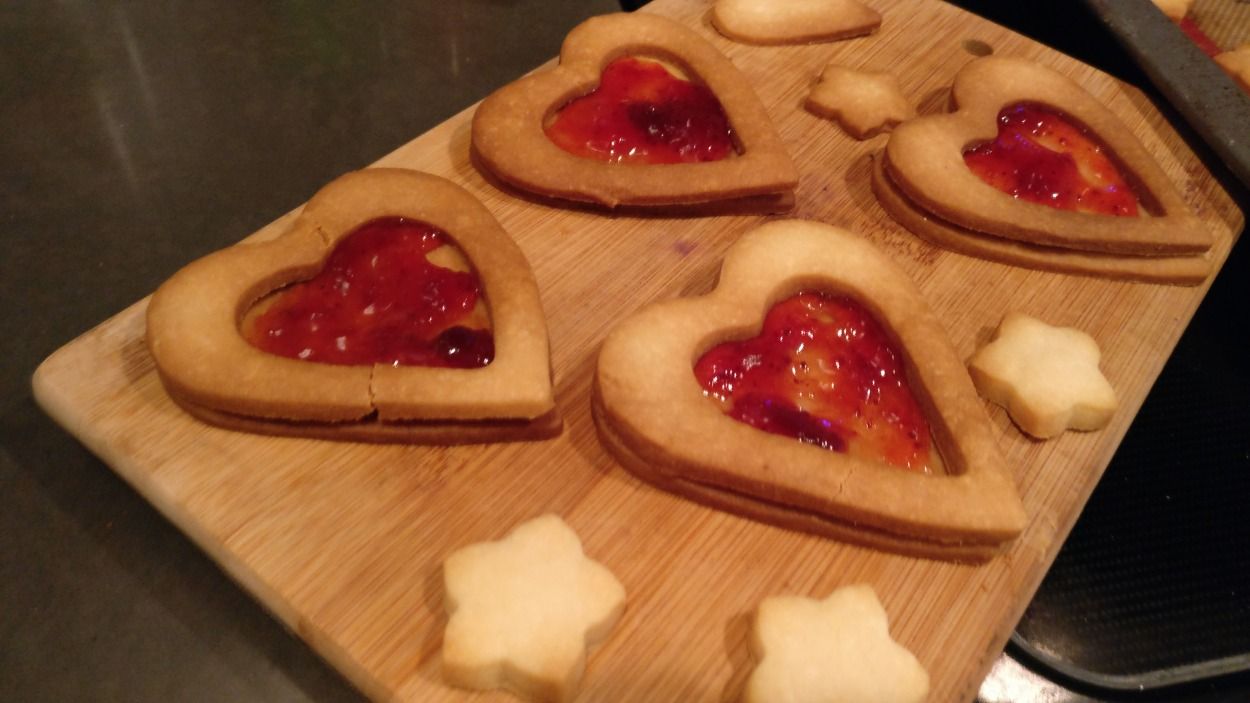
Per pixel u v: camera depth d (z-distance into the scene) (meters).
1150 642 0.20
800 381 0.20
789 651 0.16
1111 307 0.24
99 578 0.19
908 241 0.24
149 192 0.26
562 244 0.23
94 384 0.19
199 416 0.19
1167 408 0.25
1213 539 0.22
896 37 0.30
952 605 0.18
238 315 0.19
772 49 0.29
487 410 0.18
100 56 0.29
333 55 0.30
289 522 0.18
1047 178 0.25
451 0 0.33
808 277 0.21
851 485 0.18
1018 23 0.33
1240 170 0.25
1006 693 0.19
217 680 0.18
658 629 0.17
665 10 0.30
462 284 0.21
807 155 0.26
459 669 0.16
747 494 0.19
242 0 0.32
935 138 0.25
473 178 0.24
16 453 0.20
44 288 0.23
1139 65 0.28
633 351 0.19
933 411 0.20
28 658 0.18
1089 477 0.20
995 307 0.23
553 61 0.27
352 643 0.16
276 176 0.27
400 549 0.18
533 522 0.18
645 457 0.19
